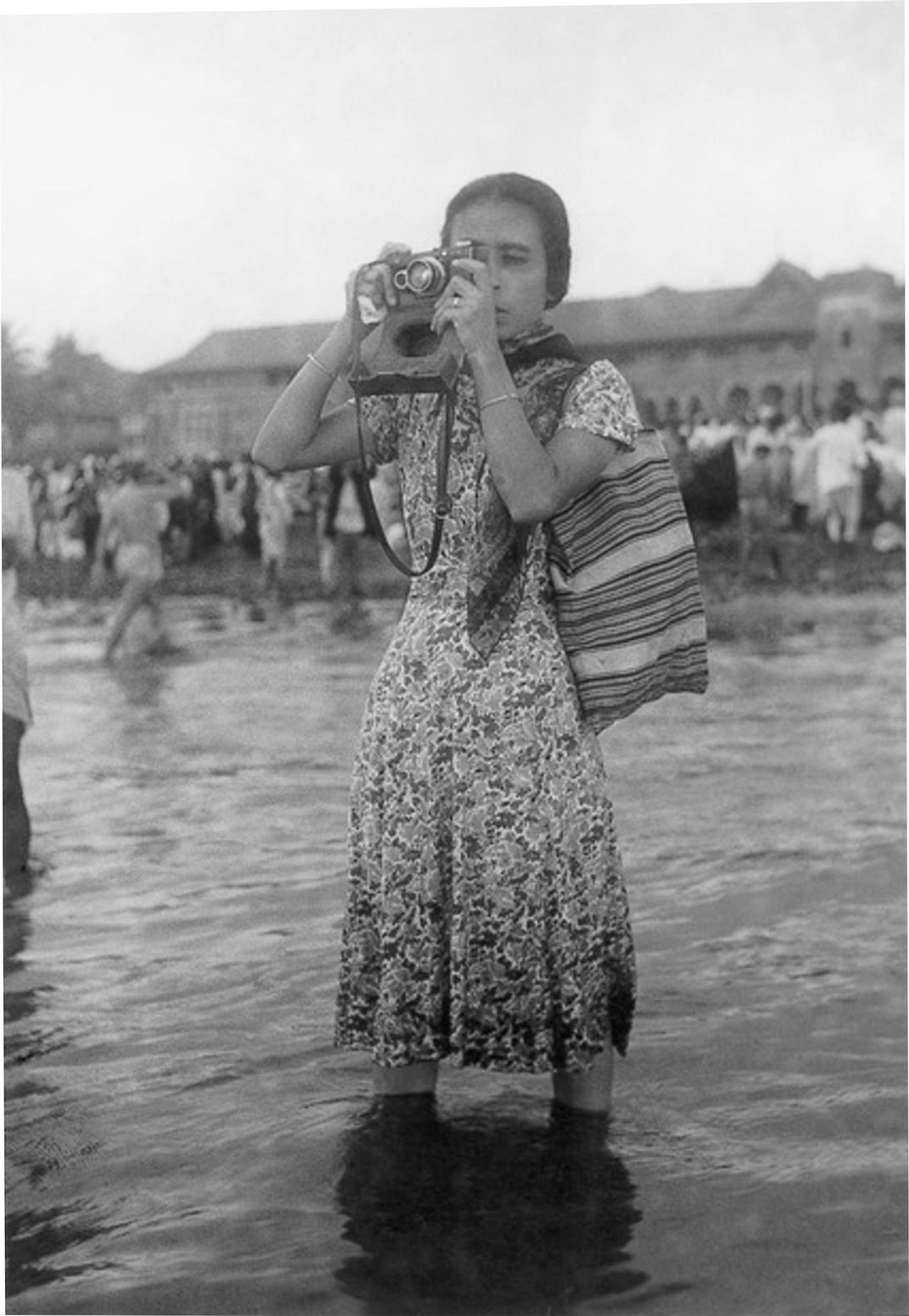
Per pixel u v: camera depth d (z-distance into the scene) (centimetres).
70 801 573
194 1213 264
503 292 279
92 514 1419
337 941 405
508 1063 281
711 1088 310
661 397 1330
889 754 634
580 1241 253
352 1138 290
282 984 373
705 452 1263
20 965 387
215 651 1006
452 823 280
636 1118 297
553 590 288
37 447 1422
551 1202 265
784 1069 318
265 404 1389
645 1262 247
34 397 1386
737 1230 256
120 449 1415
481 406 266
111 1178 277
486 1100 306
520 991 280
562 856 281
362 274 275
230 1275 245
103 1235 259
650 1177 273
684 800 557
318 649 1012
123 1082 317
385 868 284
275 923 421
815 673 847
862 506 1266
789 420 1300
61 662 967
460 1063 280
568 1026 283
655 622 287
